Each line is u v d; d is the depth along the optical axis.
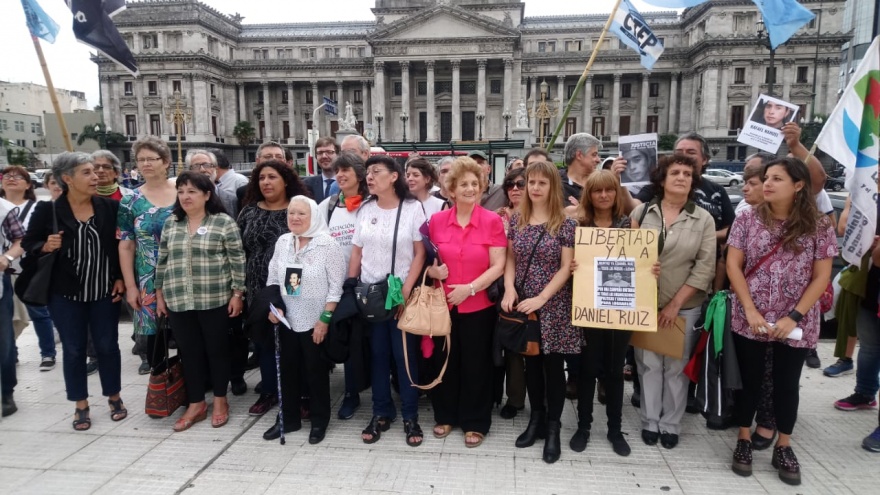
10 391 5.46
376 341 4.88
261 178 5.33
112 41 7.32
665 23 64.25
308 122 70.38
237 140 68.56
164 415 5.15
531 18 69.00
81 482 4.17
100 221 5.11
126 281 5.26
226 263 5.11
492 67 62.22
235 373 5.96
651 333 4.66
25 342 8.09
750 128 6.37
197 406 5.24
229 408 5.63
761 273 4.22
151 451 4.66
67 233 4.96
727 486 4.09
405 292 4.75
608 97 65.44
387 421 5.06
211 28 65.25
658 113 64.62
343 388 6.21
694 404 5.49
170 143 63.09
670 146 58.22
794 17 6.93
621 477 4.22
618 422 4.65
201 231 4.94
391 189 4.94
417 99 65.25
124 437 4.94
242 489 4.05
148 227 5.34
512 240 4.69
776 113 6.19
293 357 4.90
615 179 4.54
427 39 59.34
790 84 54.59
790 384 4.15
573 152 5.95
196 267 4.93
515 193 5.39
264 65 67.38
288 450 4.67
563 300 4.54
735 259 4.35
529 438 4.74
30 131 80.44
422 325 4.45
